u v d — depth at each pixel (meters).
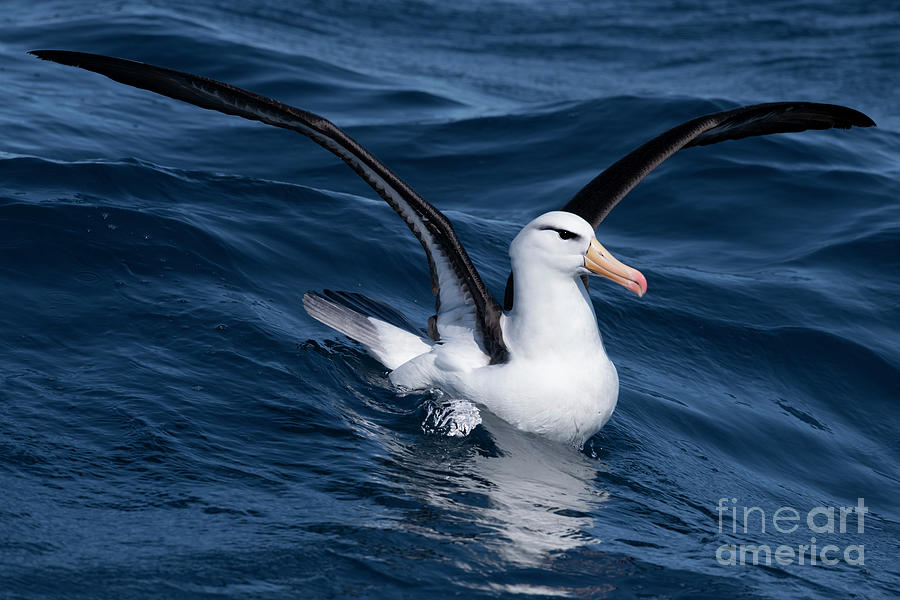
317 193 16.02
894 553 9.66
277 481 8.87
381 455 9.61
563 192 18.69
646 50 33.09
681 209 18.08
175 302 11.80
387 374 11.31
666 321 14.13
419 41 32.22
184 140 19.48
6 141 17.41
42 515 7.92
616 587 8.01
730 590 8.21
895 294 15.32
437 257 10.89
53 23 25.97
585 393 10.36
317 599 7.32
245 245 13.69
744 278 15.62
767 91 28.45
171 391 9.98
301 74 24.56
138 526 7.96
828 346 13.88
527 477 9.73
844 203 18.30
